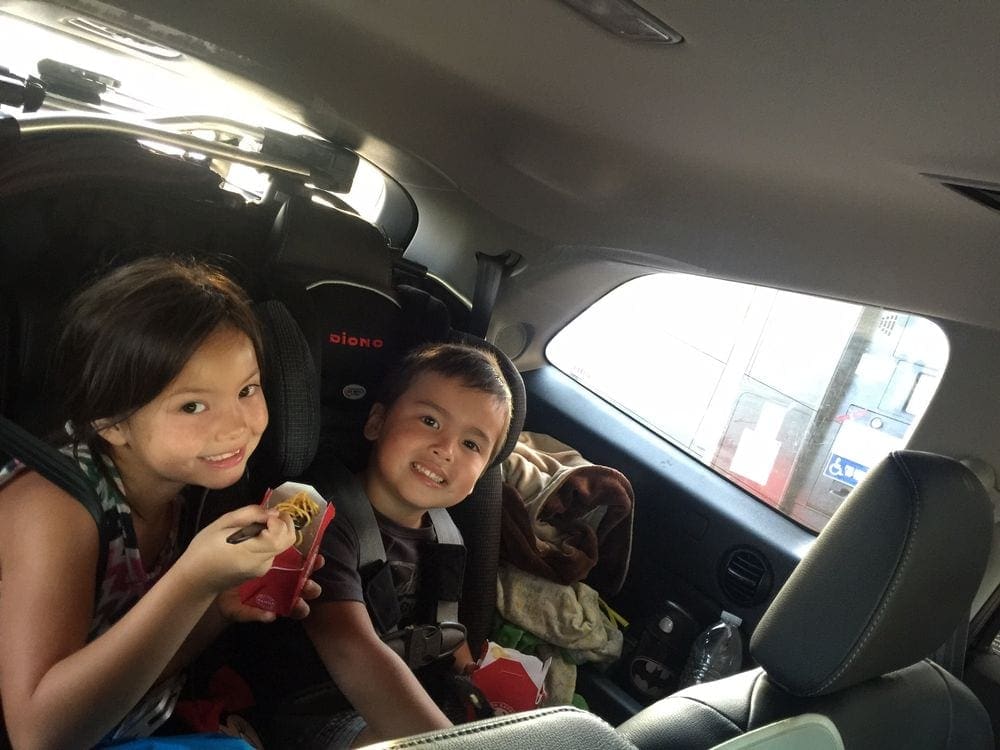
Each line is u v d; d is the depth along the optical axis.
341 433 1.70
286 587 1.10
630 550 2.18
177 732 1.21
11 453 1.00
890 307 1.73
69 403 1.02
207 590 0.91
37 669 0.91
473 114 1.51
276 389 1.38
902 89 0.83
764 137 1.12
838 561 1.12
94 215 1.40
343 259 1.67
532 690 1.80
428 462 1.55
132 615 0.90
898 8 0.68
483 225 2.16
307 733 1.39
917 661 1.22
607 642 2.04
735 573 2.06
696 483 2.21
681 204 1.60
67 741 0.89
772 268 1.76
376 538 1.53
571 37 0.99
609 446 2.37
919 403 1.85
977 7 0.64
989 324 1.62
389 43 1.29
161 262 1.11
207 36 1.54
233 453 1.06
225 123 1.71
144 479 1.09
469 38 1.14
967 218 1.19
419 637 1.56
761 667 1.26
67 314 1.06
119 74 2.09
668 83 1.03
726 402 3.68
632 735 1.20
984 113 0.82
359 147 1.97
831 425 3.45
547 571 1.98
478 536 1.83
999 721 1.64
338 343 1.66
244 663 1.48
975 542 1.14
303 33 1.38
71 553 0.98
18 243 1.27
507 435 1.80
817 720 1.03
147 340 0.98
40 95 1.51
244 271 1.49
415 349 1.70
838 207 1.32
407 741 0.68
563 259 2.27
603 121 1.30
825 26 0.75
